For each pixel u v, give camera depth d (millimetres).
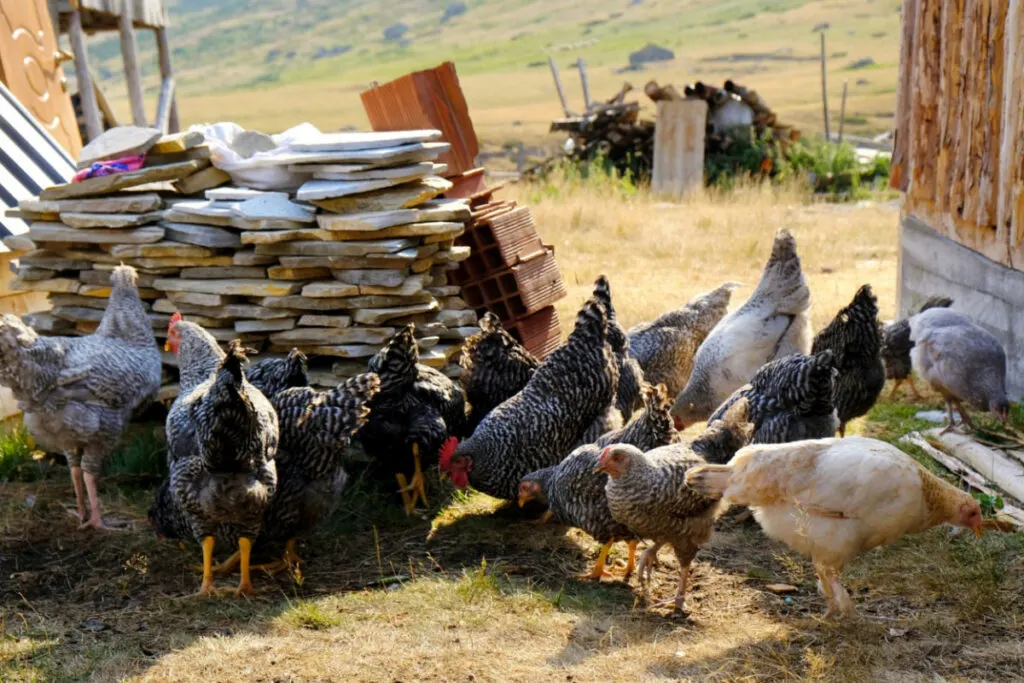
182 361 6672
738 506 7273
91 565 6258
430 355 7504
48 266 7797
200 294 7438
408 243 7367
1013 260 8320
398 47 139500
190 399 6113
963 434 7965
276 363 6941
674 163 24938
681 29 118312
